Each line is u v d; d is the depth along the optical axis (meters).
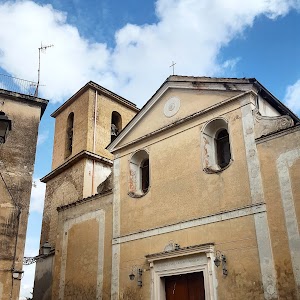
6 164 15.12
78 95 26.14
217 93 14.92
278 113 15.27
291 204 11.72
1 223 14.20
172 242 14.20
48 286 20.53
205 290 12.72
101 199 17.52
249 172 12.95
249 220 12.45
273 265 11.49
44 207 25.00
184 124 15.55
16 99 16.27
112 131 25.92
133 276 14.92
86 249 17.12
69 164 23.84
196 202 14.05
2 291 13.36
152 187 15.71
